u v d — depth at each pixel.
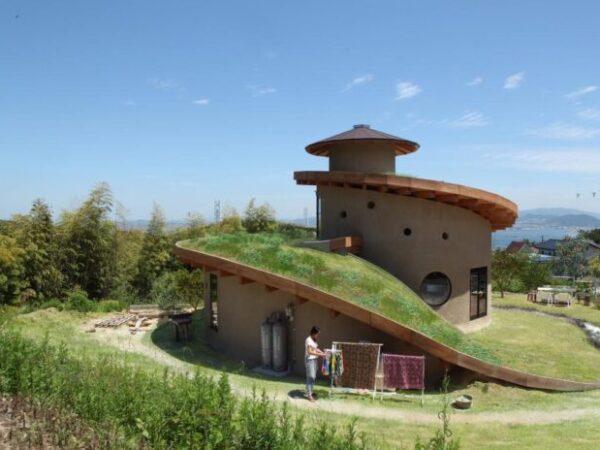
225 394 5.84
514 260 29.69
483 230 18.92
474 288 18.61
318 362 12.98
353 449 5.55
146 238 30.34
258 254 14.32
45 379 6.80
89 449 5.35
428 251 16.95
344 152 18.19
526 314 22.05
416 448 5.73
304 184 18.64
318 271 13.58
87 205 25.27
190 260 15.69
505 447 8.09
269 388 11.66
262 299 14.40
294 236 19.53
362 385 11.66
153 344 16.59
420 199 16.86
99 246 25.67
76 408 6.16
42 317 19.48
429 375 12.70
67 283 24.77
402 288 15.00
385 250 16.94
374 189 17.00
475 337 16.80
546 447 8.11
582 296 26.91
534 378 12.26
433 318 13.54
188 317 17.64
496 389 11.92
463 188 16.08
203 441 5.28
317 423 8.73
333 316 13.05
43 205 24.00
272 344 13.84
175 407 5.59
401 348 12.92
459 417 10.03
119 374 7.10
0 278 20.69
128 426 5.65
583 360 14.45
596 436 8.76
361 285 13.39
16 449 5.26
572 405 11.09
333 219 17.89
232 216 37.03
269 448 5.34
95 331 18.23
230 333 15.52
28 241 22.92
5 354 7.32
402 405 10.81
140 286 29.95
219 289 16.14
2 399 6.61
